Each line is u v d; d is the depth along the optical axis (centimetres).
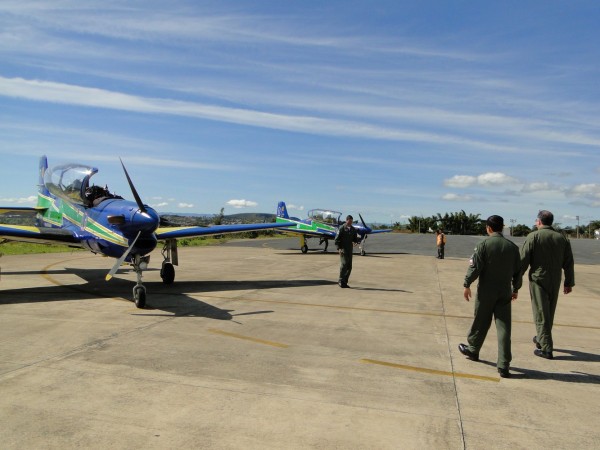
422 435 304
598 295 1007
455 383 411
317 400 361
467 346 494
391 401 363
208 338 550
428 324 657
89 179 896
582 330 646
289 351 501
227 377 410
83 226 879
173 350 494
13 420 314
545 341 498
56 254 1886
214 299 832
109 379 399
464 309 782
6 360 449
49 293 878
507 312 444
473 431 312
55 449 275
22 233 827
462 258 2019
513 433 311
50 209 1098
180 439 290
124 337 546
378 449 283
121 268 1332
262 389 382
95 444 282
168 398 358
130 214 754
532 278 512
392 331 609
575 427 323
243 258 1833
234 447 282
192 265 1512
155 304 773
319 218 2244
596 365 477
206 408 340
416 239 4456
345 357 484
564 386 410
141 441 287
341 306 788
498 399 374
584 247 3503
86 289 932
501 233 454
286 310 740
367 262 1728
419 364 465
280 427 311
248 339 550
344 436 300
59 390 371
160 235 983
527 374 441
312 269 1416
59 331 573
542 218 512
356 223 2183
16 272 1221
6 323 616
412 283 1124
